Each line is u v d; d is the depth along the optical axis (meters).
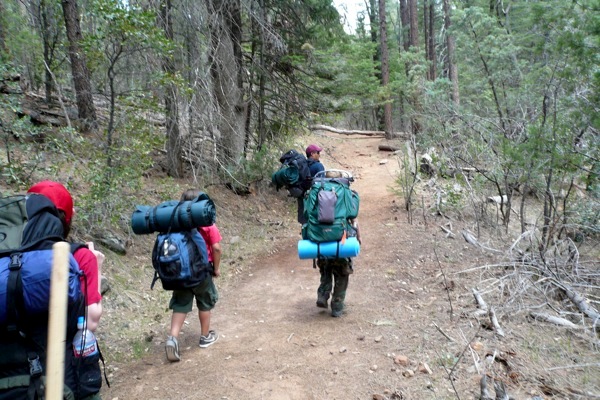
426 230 8.57
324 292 5.41
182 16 9.03
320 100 12.86
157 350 4.73
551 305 5.01
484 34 13.09
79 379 2.18
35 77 10.93
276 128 12.61
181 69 8.51
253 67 11.61
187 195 4.45
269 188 11.96
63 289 1.71
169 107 8.64
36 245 2.12
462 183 9.70
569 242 6.26
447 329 4.64
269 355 4.44
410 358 4.13
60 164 6.19
